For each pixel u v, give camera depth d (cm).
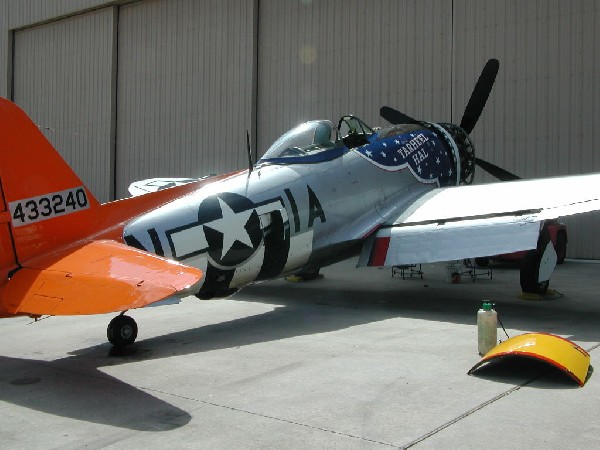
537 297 859
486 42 1532
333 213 768
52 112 2370
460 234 730
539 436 350
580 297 881
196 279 412
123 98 2175
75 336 654
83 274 445
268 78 1856
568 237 1478
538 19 1471
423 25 1609
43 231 515
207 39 1966
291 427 371
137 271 440
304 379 472
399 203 864
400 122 1196
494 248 694
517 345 478
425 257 734
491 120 1532
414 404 409
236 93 1903
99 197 2223
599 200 683
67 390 454
